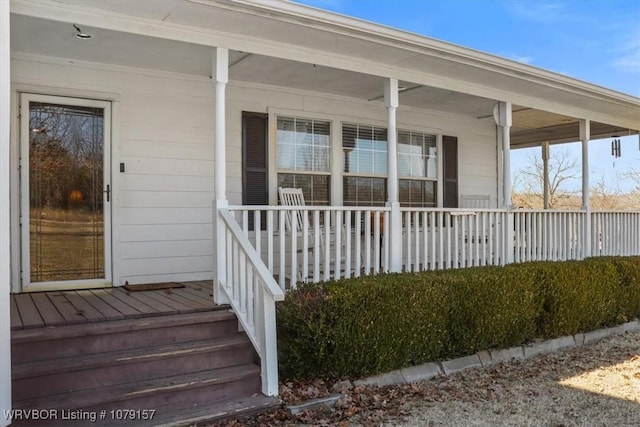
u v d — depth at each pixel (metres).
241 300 4.11
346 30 4.50
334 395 3.96
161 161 5.79
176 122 5.88
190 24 4.20
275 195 6.54
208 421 3.38
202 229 6.04
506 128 6.73
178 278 5.88
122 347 3.77
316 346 4.01
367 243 5.26
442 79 5.96
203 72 5.83
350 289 4.27
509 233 6.57
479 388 4.44
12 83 5.02
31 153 5.14
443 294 4.82
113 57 5.22
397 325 4.45
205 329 4.09
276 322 4.14
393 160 5.53
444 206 8.21
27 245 5.10
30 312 4.09
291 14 4.13
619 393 4.35
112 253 5.48
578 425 3.67
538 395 4.29
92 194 5.43
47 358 3.51
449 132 8.33
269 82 6.36
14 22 4.17
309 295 4.16
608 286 6.51
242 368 3.90
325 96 6.97
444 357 4.96
